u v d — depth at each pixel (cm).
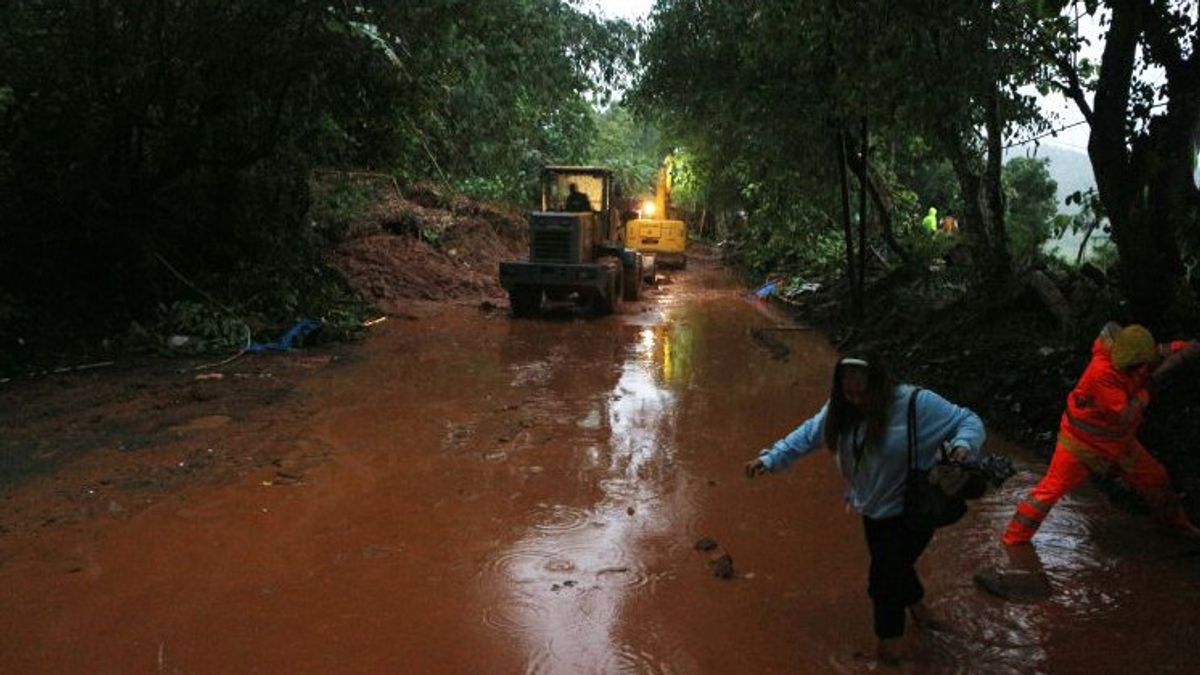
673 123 2553
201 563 522
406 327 1508
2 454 727
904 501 385
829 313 1620
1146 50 780
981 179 1312
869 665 411
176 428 812
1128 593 487
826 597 485
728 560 517
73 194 1166
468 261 2177
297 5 1183
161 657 415
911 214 2058
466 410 900
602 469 714
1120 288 939
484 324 1563
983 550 552
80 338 1159
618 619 457
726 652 424
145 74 1139
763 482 686
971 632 444
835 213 1997
